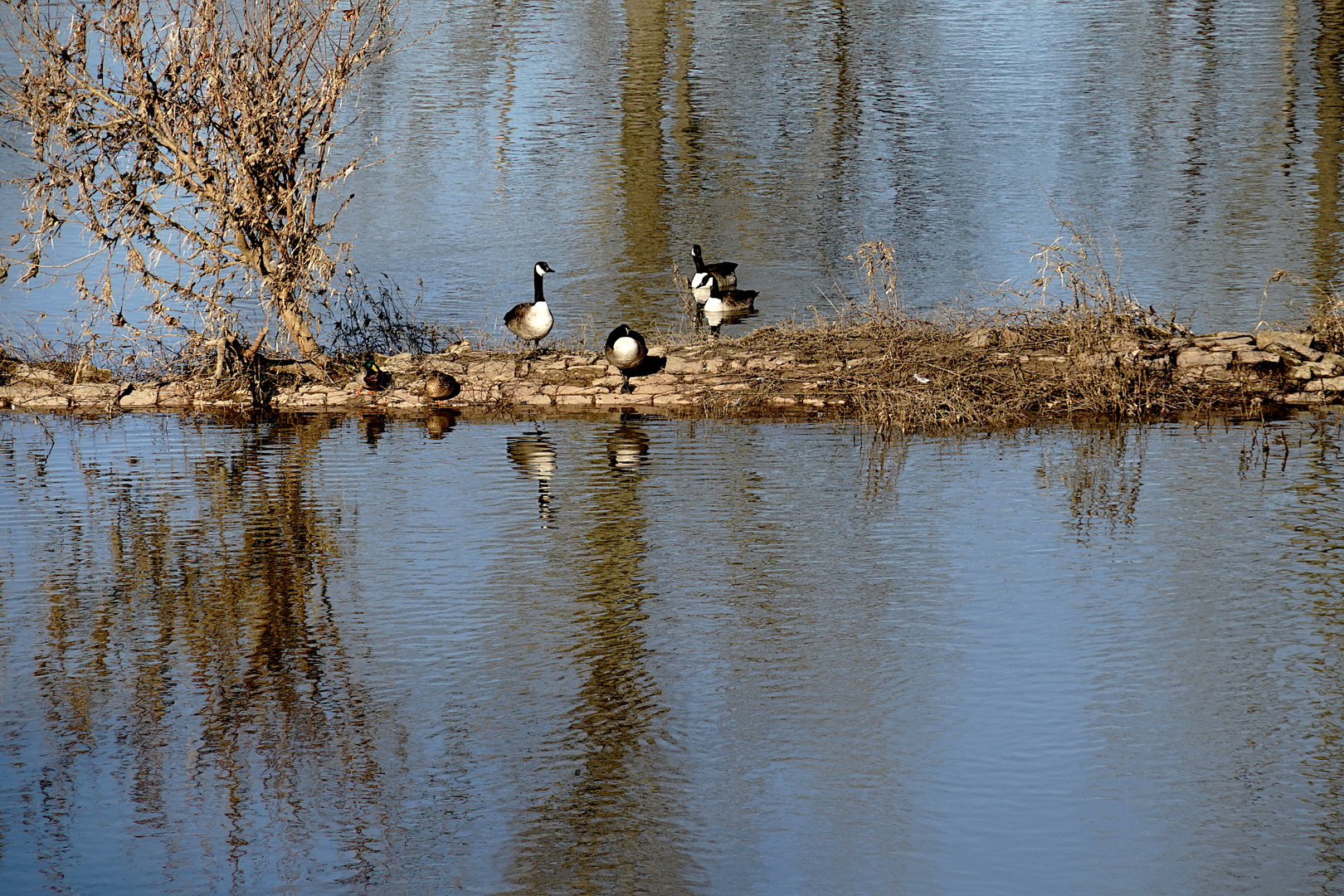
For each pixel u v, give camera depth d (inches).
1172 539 587.2
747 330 916.0
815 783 418.3
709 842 391.9
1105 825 394.9
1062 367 789.9
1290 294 952.9
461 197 1286.9
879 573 562.9
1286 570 553.3
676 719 454.9
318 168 826.8
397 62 1942.7
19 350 895.1
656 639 510.9
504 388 806.5
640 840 394.0
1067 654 491.5
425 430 767.7
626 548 593.9
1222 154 1382.9
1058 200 1232.8
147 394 824.9
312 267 821.2
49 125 793.6
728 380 802.2
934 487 659.4
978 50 2007.9
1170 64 1875.0
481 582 563.2
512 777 425.7
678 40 2126.0
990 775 420.2
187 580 571.2
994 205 1227.2
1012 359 794.8
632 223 1197.7
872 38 2123.5
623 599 545.3
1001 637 505.4
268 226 812.0
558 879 377.7
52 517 640.4
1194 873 374.0
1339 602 523.5
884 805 407.2
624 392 799.1
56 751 442.3
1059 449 710.5
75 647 512.1
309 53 815.7
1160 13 2330.2
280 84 810.2
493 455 719.7
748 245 1131.3
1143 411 759.7
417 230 1181.1
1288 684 466.6
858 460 701.3
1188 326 847.7
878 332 844.6
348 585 563.2
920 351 808.3
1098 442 718.5
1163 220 1159.6
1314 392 770.8
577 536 608.7
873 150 1439.5
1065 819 398.6
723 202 1261.1
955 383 773.9
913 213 1209.4
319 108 819.4
